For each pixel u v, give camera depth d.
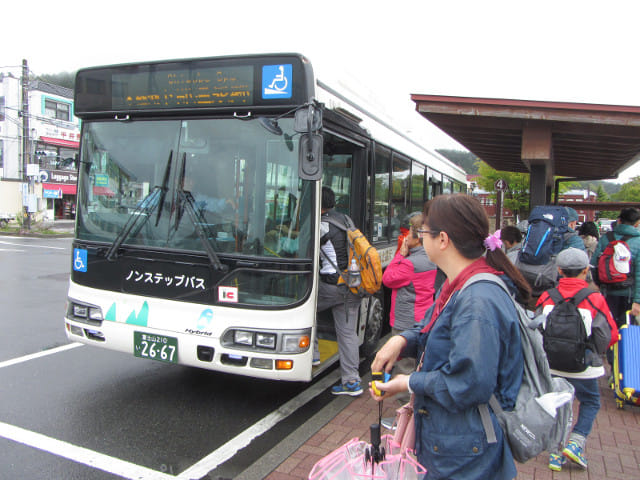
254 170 4.23
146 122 4.61
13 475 3.45
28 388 5.08
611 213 41.34
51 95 38.50
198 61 4.36
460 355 1.70
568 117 5.78
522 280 2.04
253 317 4.08
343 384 4.98
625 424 4.50
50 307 8.91
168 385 5.29
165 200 4.45
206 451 3.90
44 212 38.09
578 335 3.51
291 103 4.10
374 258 4.65
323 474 1.91
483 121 6.61
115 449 3.88
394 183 7.21
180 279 4.30
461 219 1.91
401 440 2.14
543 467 3.68
